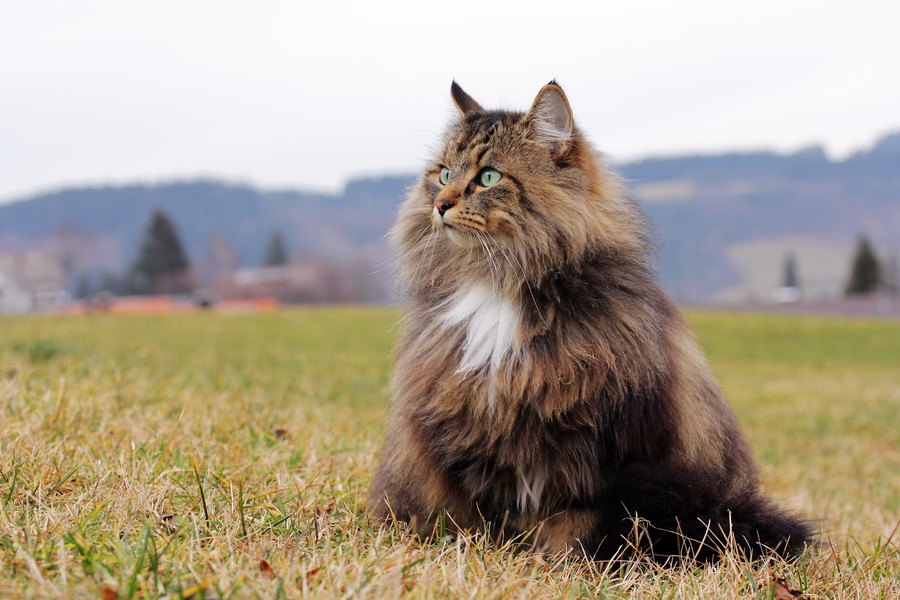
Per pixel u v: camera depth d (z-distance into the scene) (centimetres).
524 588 326
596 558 385
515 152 412
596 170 423
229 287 6738
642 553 376
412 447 403
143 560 294
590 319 378
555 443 376
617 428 374
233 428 561
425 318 418
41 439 451
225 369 1073
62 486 389
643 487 375
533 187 399
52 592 266
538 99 417
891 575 400
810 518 474
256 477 451
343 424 683
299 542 344
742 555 378
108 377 693
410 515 419
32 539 318
